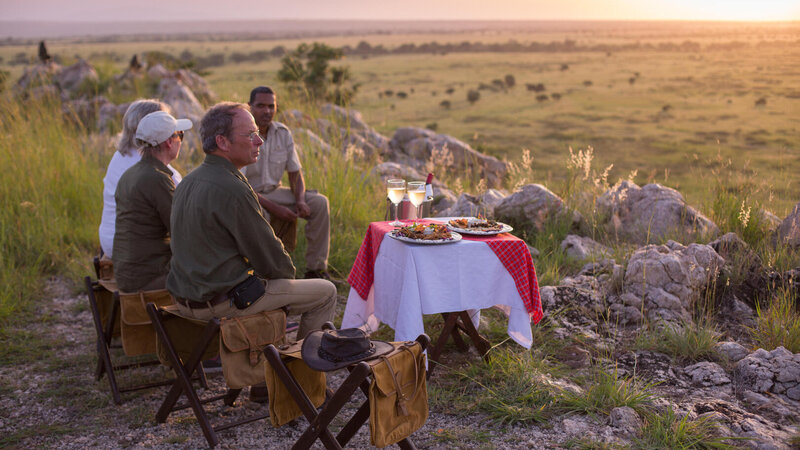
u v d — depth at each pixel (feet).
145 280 11.81
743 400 11.31
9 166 24.23
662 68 589.32
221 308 10.46
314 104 29.22
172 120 11.69
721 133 229.45
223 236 10.22
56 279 19.08
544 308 15.49
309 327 11.66
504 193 25.08
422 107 316.81
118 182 11.93
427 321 15.01
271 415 9.32
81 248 21.25
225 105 10.31
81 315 16.51
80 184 24.88
